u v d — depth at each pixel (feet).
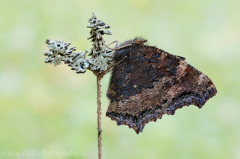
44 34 1.06
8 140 0.90
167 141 0.92
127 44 0.71
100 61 0.64
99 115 0.64
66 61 0.64
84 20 1.12
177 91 0.70
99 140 0.64
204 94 0.69
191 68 0.69
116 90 0.71
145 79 0.70
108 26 0.64
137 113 0.71
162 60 0.69
